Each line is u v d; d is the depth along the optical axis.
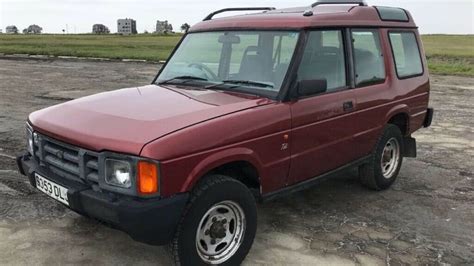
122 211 3.01
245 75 4.19
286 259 3.85
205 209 3.30
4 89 12.94
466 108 11.62
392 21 5.59
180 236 3.23
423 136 8.51
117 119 3.37
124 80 15.73
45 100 11.11
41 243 3.96
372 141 5.12
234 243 3.62
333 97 4.41
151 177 3.00
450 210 5.02
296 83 3.97
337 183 5.79
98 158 3.13
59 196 3.43
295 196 5.30
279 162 3.88
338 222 4.63
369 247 4.12
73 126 3.40
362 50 4.91
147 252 3.87
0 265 3.58
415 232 4.45
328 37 4.44
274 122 3.76
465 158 7.07
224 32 4.58
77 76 16.83
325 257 3.91
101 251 3.86
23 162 3.90
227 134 3.40
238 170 3.80
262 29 4.32
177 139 3.11
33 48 32.75
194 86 4.31
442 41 71.12
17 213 4.52
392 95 5.32
